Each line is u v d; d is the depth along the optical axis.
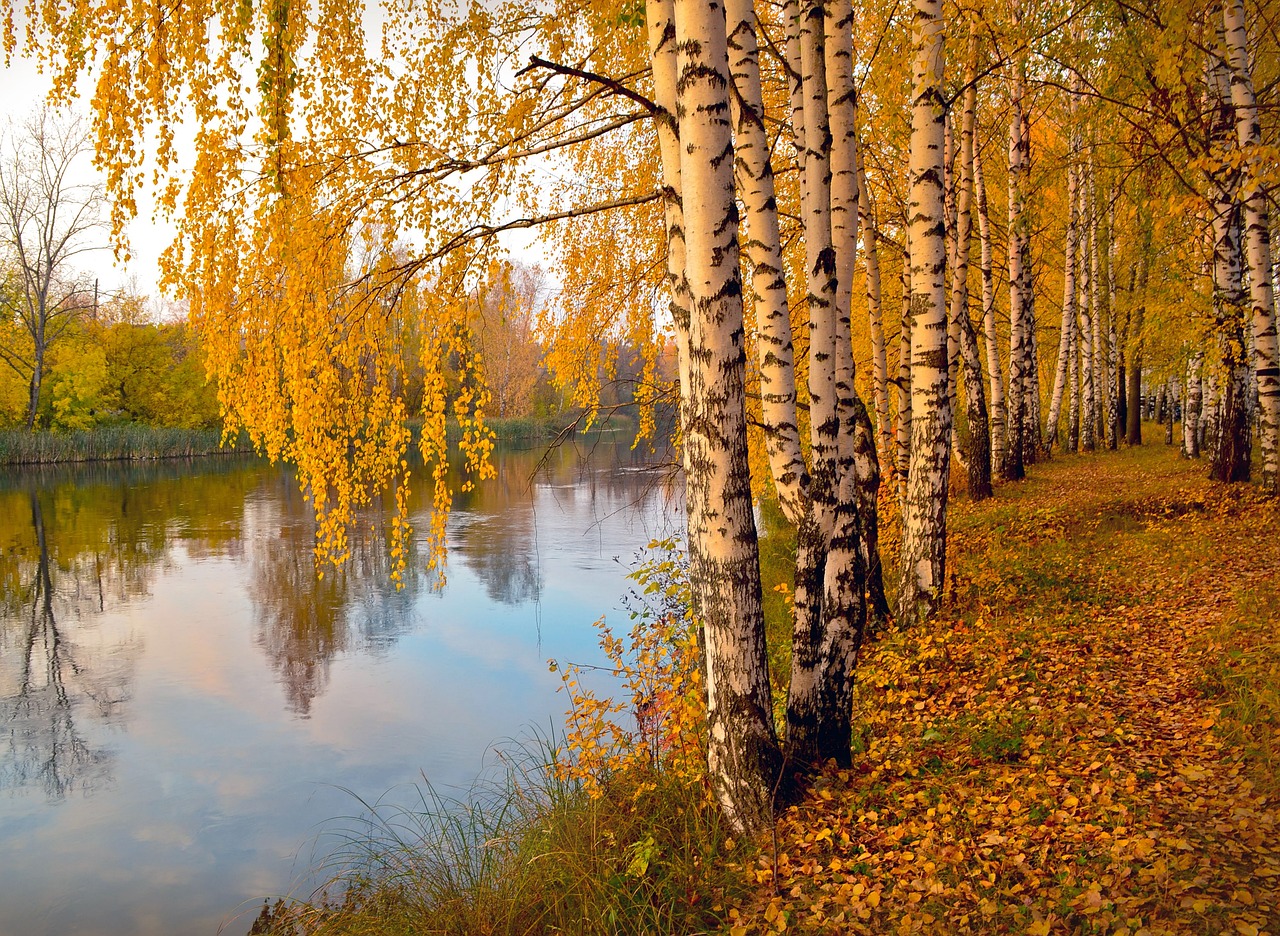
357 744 7.74
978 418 13.59
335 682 9.41
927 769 4.45
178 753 7.68
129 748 7.82
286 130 4.62
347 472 5.56
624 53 6.04
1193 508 10.13
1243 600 6.12
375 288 5.14
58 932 5.11
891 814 3.97
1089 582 7.87
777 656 7.38
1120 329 17.66
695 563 4.00
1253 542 8.12
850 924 3.20
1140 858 3.19
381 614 12.21
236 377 5.05
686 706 4.55
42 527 19.69
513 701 8.70
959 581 8.25
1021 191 12.76
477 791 6.59
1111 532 9.72
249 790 6.91
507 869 4.34
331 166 4.91
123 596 13.45
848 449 4.72
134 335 41.34
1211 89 8.95
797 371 9.02
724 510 3.83
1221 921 2.73
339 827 6.24
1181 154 8.38
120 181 4.22
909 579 7.38
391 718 8.33
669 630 5.31
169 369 42.84
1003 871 3.32
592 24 5.45
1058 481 14.49
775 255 4.34
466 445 5.38
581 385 8.09
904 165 10.92
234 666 10.02
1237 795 3.58
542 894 4.00
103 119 4.13
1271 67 10.13
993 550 9.56
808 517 4.45
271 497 25.53
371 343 5.39
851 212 5.01
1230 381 10.83
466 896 4.28
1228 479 10.81
